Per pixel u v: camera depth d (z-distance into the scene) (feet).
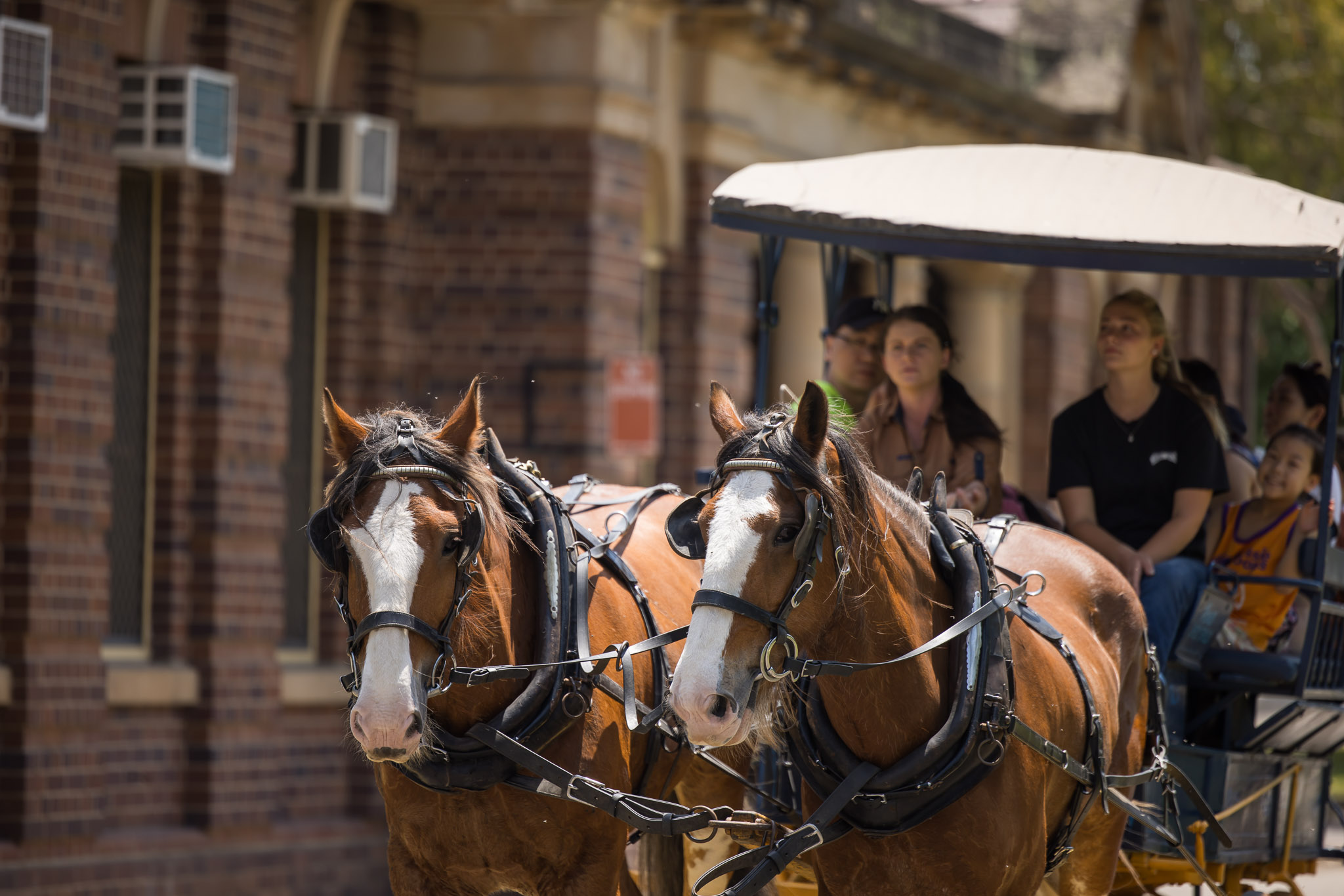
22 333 43.50
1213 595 31.91
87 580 44.78
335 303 54.75
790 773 28.48
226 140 48.21
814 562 21.29
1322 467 31.73
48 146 43.57
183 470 48.83
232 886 48.37
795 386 68.74
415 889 24.81
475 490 23.00
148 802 47.60
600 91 55.72
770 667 21.06
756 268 67.26
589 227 55.77
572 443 55.47
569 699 24.26
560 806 24.30
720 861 29.76
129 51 46.96
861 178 32.14
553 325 55.77
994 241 29.53
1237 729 32.65
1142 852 30.22
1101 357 34.19
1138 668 28.60
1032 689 24.47
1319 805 34.45
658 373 61.11
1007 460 84.74
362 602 21.90
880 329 36.47
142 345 48.78
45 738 43.75
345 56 54.75
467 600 22.76
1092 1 84.94
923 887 23.24
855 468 22.57
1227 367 101.19
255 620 49.83
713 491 21.94
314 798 52.49
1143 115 91.20
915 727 23.11
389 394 55.52
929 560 24.09
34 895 43.06
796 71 66.90
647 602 26.63
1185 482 33.40
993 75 77.56
